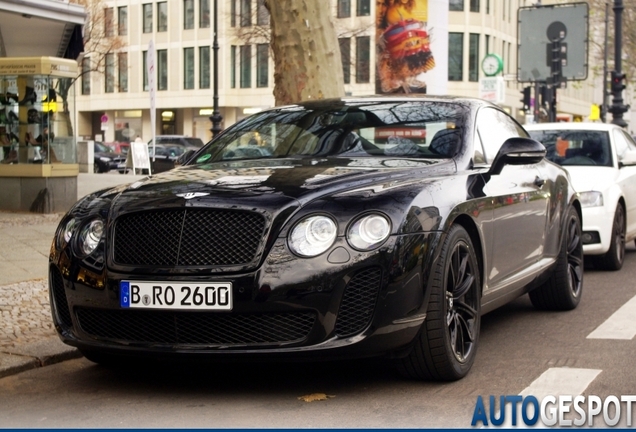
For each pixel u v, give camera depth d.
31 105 15.62
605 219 9.71
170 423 4.42
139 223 4.81
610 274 9.91
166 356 4.68
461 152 5.75
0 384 5.29
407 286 4.64
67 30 19.02
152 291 4.66
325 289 4.51
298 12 11.02
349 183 4.91
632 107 77.94
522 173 6.54
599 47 49.97
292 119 6.33
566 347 6.06
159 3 65.00
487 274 5.68
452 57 55.88
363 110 6.27
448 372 5.01
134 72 66.19
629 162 10.39
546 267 6.89
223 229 4.65
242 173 5.23
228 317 4.59
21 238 12.12
